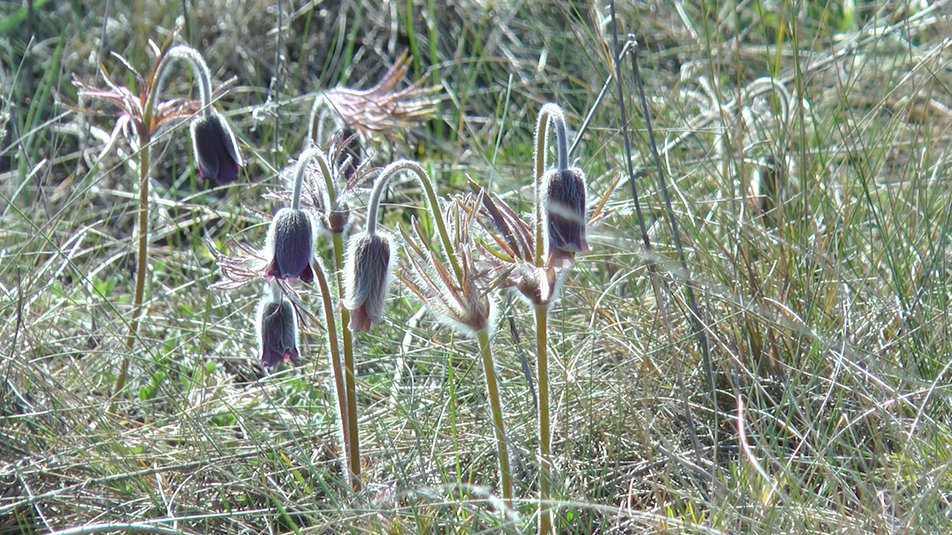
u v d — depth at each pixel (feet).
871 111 15.64
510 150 20.21
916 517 9.97
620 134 17.03
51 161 17.40
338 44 23.16
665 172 15.83
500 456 10.48
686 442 12.75
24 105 21.80
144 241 14.10
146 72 22.03
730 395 12.76
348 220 11.25
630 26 20.76
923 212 14.90
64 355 14.90
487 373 10.21
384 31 23.75
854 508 11.27
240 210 18.74
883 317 13.44
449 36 23.31
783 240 13.73
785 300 13.62
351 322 9.98
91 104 21.44
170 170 20.84
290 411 14.38
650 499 11.99
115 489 12.26
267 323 11.80
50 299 15.99
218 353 15.66
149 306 16.25
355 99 13.91
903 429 11.42
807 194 14.70
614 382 13.39
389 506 11.46
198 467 12.55
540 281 9.78
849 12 22.63
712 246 15.08
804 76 16.31
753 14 22.18
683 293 14.02
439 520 10.89
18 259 15.29
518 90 20.39
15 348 13.88
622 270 15.52
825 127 17.63
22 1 24.27
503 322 14.47
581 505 10.14
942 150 17.29
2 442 12.84
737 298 13.47
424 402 13.56
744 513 10.85
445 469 12.03
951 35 17.89
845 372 12.73
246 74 22.66
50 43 23.34
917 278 13.74
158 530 10.78
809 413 12.23
